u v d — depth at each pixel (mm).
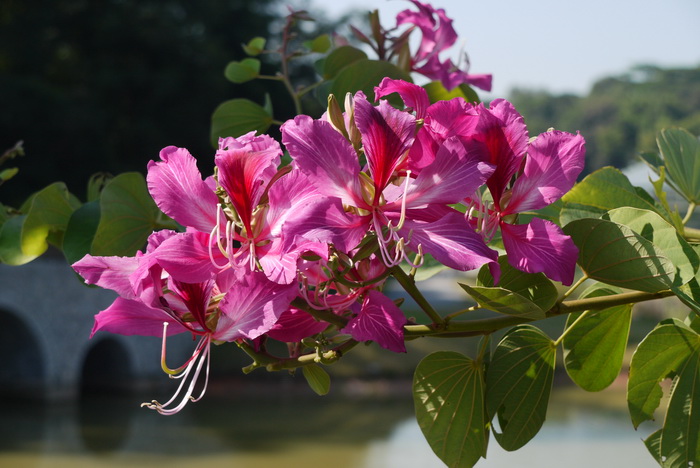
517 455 11672
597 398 16531
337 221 847
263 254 859
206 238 868
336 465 11219
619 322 1027
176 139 20047
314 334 919
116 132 20031
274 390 16734
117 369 15969
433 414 988
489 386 988
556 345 992
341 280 858
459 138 878
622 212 933
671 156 1071
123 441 12164
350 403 15789
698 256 897
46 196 1179
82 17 19906
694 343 965
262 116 1325
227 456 11570
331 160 858
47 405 14219
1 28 19250
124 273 895
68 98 18641
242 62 1399
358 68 1108
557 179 893
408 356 18297
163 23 19688
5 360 14766
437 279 29406
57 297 14414
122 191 1093
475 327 911
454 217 858
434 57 1269
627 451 11930
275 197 865
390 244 859
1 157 1347
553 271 867
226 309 855
